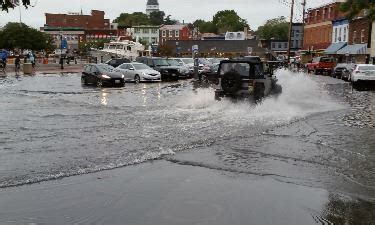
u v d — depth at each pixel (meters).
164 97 20.27
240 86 16.19
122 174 7.55
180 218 5.68
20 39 75.19
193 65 38.03
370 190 6.96
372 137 11.04
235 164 8.37
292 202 6.36
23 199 6.24
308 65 52.12
